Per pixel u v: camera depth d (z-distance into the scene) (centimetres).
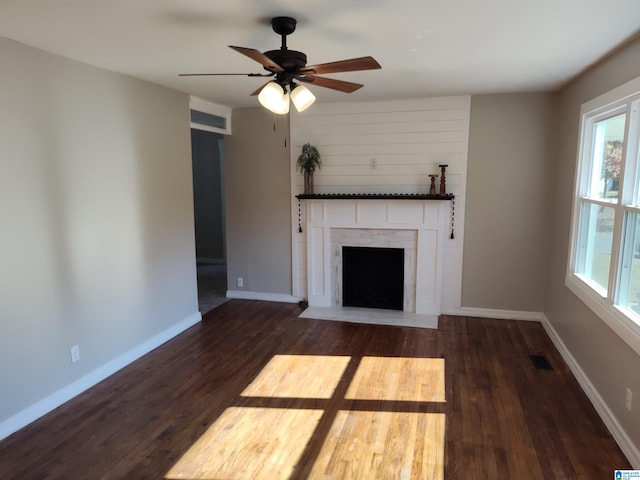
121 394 334
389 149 508
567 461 253
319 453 262
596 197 349
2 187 273
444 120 488
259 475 243
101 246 355
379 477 241
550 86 427
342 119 518
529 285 491
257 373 368
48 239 306
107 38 273
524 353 406
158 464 253
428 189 503
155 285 424
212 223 824
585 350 339
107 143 357
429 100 489
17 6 221
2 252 274
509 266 493
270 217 562
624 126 285
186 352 413
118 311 377
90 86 338
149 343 416
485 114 475
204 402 321
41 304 303
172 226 447
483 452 262
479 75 378
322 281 547
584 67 347
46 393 309
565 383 348
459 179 493
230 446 269
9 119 276
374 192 520
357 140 516
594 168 358
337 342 435
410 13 232
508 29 257
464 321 495
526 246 485
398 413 305
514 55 313
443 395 329
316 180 537
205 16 237
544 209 474
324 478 241
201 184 817
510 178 479
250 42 284
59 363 319
